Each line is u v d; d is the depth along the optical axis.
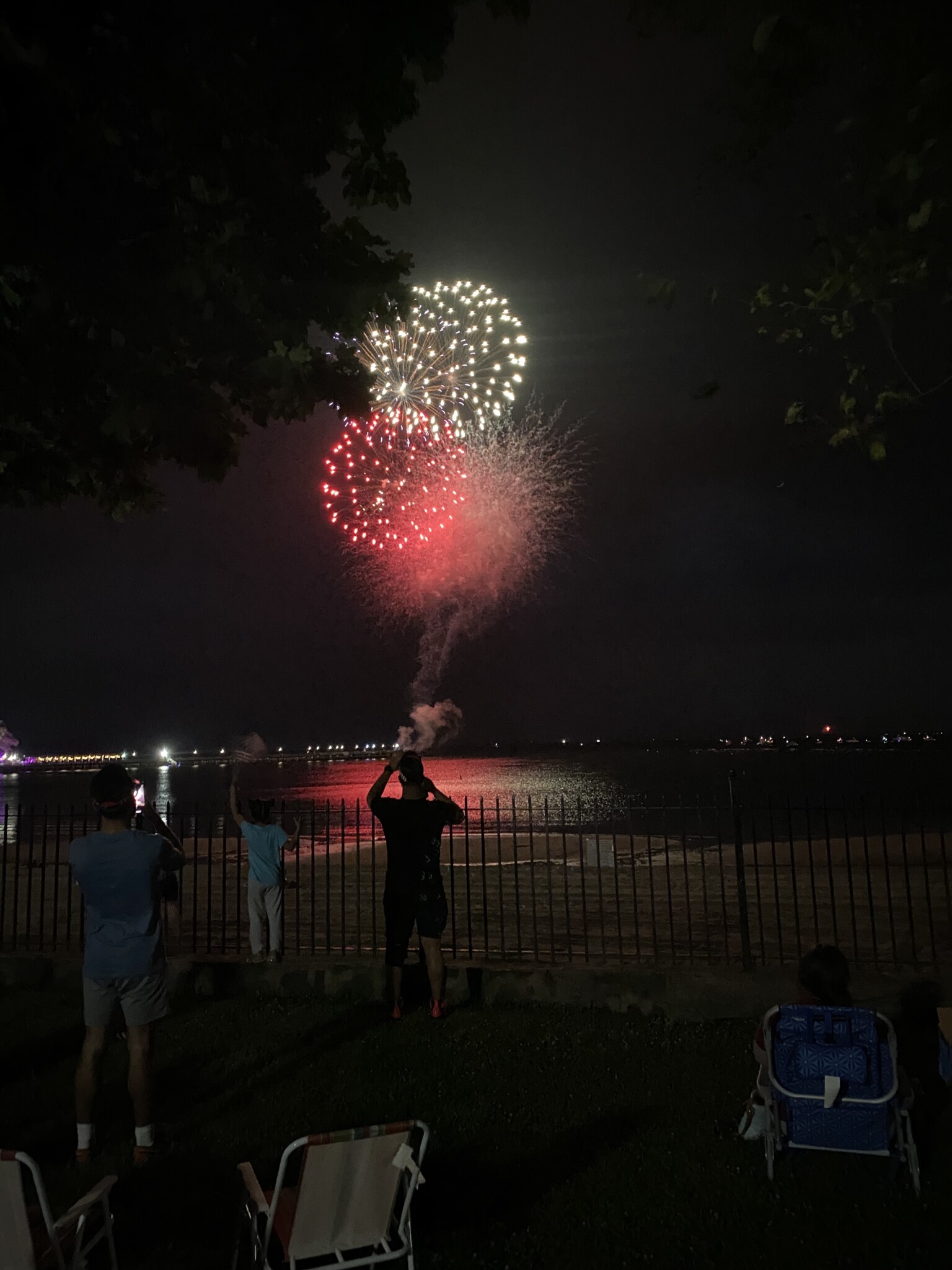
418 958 8.11
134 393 6.44
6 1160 3.19
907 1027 6.60
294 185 6.14
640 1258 3.98
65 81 5.05
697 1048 6.39
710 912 10.45
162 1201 4.51
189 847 17.72
